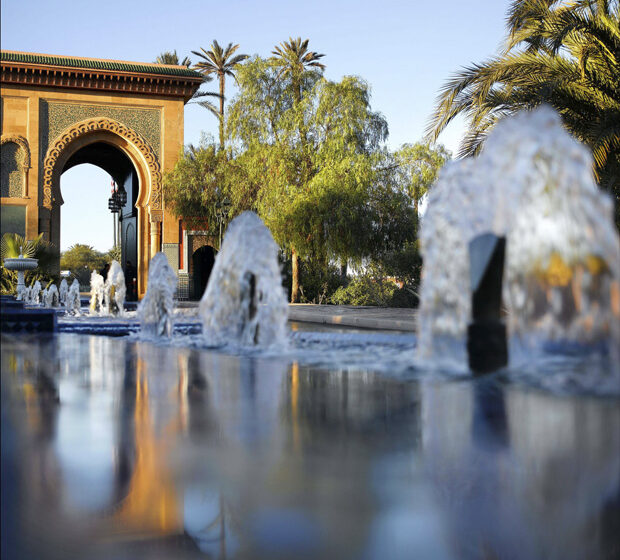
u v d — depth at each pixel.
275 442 1.37
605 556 0.81
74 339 4.44
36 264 14.92
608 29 8.67
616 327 2.56
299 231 19.28
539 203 2.87
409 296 16.48
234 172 21.72
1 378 2.35
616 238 2.61
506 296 3.01
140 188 23.69
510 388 2.17
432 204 3.41
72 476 1.12
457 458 1.23
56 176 22.89
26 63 21.69
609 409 1.75
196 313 9.88
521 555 0.81
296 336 5.14
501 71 9.12
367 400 1.90
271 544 0.85
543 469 1.15
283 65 23.42
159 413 1.68
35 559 0.80
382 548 0.84
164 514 0.95
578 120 9.22
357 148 20.00
